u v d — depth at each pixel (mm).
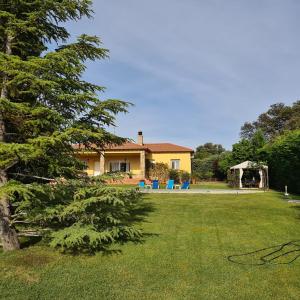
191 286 5766
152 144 40250
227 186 31875
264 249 7930
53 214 7535
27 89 7941
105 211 8078
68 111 8445
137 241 8570
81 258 7195
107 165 34250
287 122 54594
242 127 64438
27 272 6312
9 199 7613
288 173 21797
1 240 7875
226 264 6883
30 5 8016
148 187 26875
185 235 9250
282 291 5566
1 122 7758
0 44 8430
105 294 5426
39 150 6926
